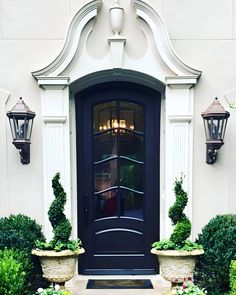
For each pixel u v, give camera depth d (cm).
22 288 342
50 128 461
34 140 465
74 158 491
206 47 468
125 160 501
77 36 452
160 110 497
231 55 469
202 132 469
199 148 470
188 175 466
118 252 505
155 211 501
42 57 464
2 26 462
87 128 501
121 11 454
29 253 380
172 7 466
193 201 471
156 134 498
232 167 468
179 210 391
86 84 488
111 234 505
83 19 452
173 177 465
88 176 501
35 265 392
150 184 502
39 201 468
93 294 436
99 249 506
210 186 470
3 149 464
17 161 466
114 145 501
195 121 468
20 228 400
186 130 462
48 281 394
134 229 505
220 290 381
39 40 463
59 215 391
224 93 469
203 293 358
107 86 498
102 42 461
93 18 457
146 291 445
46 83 452
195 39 468
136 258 504
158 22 453
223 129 446
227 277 370
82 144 500
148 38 461
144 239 504
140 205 504
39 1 462
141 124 501
